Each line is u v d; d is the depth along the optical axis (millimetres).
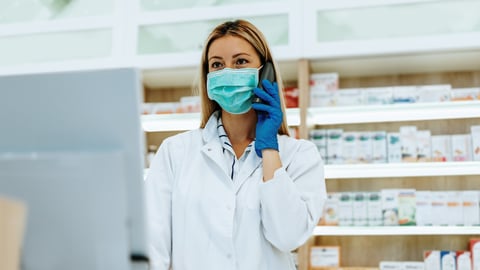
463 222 2834
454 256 2855
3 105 1036
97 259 915
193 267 1616
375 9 2977
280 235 1576
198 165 1738
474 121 3148
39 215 913
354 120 3162
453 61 3047
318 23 3014
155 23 3168
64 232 913
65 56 3221
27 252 921
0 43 3309
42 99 1023
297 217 1583
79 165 902
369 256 3193
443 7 2914
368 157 2941
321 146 2982
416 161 2904
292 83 3367
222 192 1671
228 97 1729
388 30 2939
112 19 3197
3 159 915
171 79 3361
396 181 3215
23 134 1033
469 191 2859
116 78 997
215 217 1635
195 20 3135
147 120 3039
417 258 3135
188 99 3125
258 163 1713
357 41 2932
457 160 2879
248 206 1644
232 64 1766
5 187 915
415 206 2883
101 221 911
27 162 910
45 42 3266
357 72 3246
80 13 3279
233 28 1790
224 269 1599
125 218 923
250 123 1812
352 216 2928
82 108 1008
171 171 1776
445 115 3055
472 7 2889
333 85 3041
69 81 1013
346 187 3268
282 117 1754
